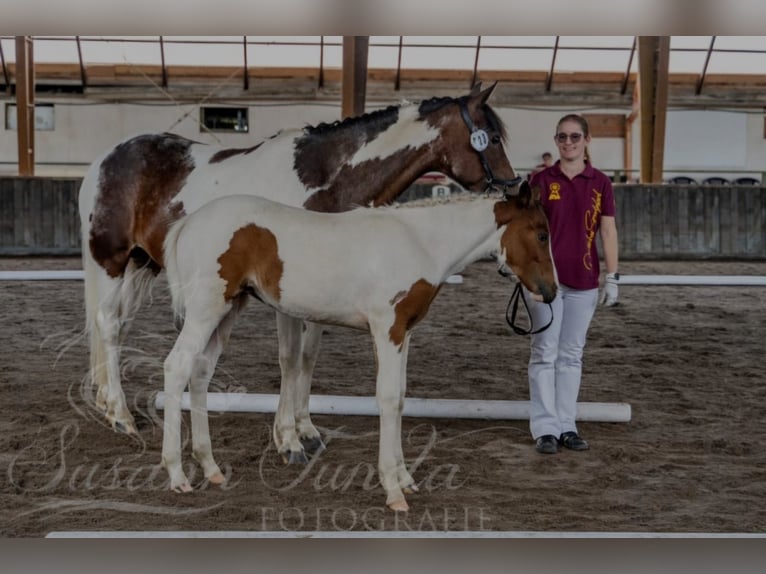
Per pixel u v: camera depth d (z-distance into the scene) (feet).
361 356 23.49
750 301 33.94
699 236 49.42
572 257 14.97
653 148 57.67
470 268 44.04
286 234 12.51
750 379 21.52
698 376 21.75
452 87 71.36
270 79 70.38
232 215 12.67
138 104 69.97
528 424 16.96
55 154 69.77
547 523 11.94
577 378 15.49
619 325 28.91
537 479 13.80
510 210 12.94
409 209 12.75
